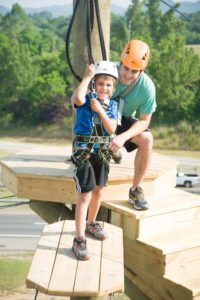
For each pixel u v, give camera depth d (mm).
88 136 4109
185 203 5562
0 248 23078
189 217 5621
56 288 3547
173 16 86688
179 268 5098
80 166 4113
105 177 4234
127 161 6324
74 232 4570
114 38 83062
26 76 75188
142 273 5246
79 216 4137
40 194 5773
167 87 69312
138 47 4703
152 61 70500
